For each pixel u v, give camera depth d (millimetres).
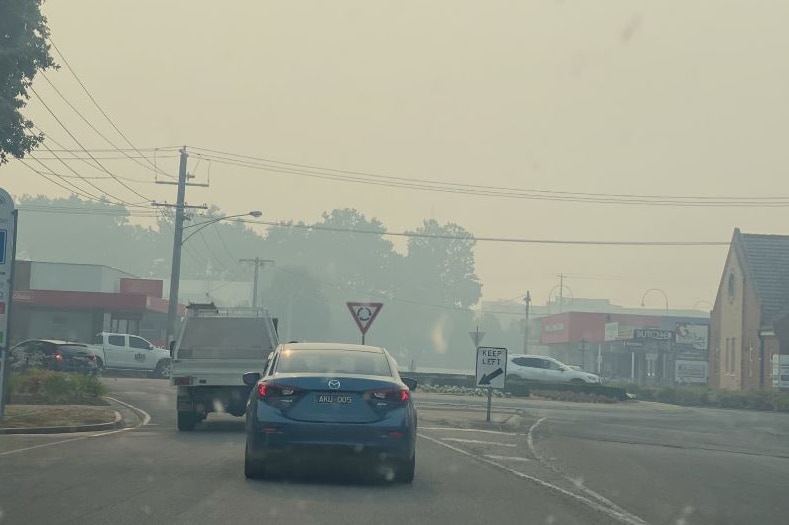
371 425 11734
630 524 10375
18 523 9047
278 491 11312
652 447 20734
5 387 19453
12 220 19188
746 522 11031
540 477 14102
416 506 10766
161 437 17969
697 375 66938
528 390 42656
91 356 40875
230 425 21438
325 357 12797
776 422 33844
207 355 20984
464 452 17203
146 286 69312
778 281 58969
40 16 30062
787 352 55094
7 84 29391
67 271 67500
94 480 11750
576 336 81188
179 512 9742
